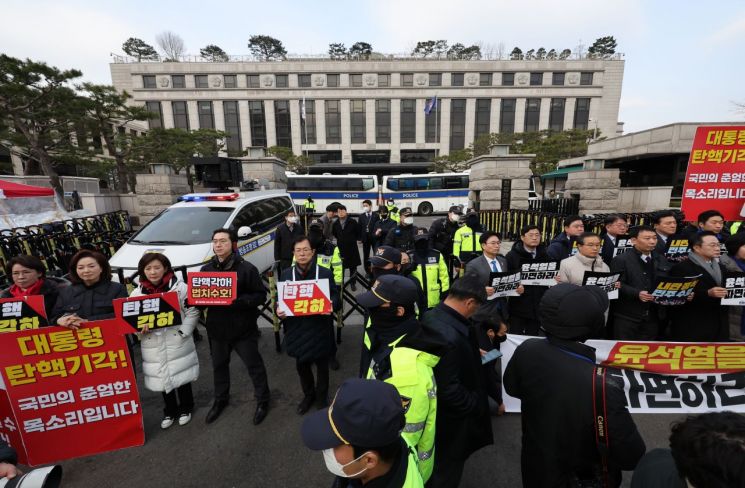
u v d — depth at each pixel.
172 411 3.30
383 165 48.78
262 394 3.41
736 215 4.75
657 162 21.62
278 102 49.03
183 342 3.20
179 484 2.67
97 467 2.83
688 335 3.60
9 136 16.98
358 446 1.00
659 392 2.86
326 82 48.75
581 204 12.53
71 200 17.77
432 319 1.95
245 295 3.20
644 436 3.12
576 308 1.53
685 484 1.06
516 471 2.74
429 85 49.06
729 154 4.65
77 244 8.55
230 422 3.40
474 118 49.47
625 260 3.70
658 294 3.47
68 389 2.79
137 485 2.66
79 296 3.06
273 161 16.11
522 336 3.19
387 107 49.28
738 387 2.82
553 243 4.91
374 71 48.38
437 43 63.69
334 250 4.77
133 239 6.45
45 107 16.41
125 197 18.00
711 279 3.42
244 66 47.94
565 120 49.72
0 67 14.73
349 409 1.00
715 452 0.84
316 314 3.32
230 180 10.62
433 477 2.00
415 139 49.81
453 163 43.97
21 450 2.74
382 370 1.81
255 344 3.38
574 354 1.56
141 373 4.38
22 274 3.19
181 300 3.22
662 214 4.54
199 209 7.04
